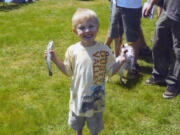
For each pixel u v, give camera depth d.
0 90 2.21
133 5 2.17
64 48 3.13
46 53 1.25
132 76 2.37
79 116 1.40
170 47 2.12
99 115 1.41
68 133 1.70
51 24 4.16
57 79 2.41
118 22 2.38
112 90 2.19
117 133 1.69
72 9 5.18
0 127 1.76
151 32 3.54
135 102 2.02
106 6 5.40
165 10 1.89
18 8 5.61
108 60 1.30
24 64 2.74
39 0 6.52
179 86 2.07
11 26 4.10
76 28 1.23
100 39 3.39
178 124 1.77
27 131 1.72
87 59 1.24
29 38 3.50
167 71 2.21
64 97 2.10
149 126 1.75
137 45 2.41
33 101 2.07
